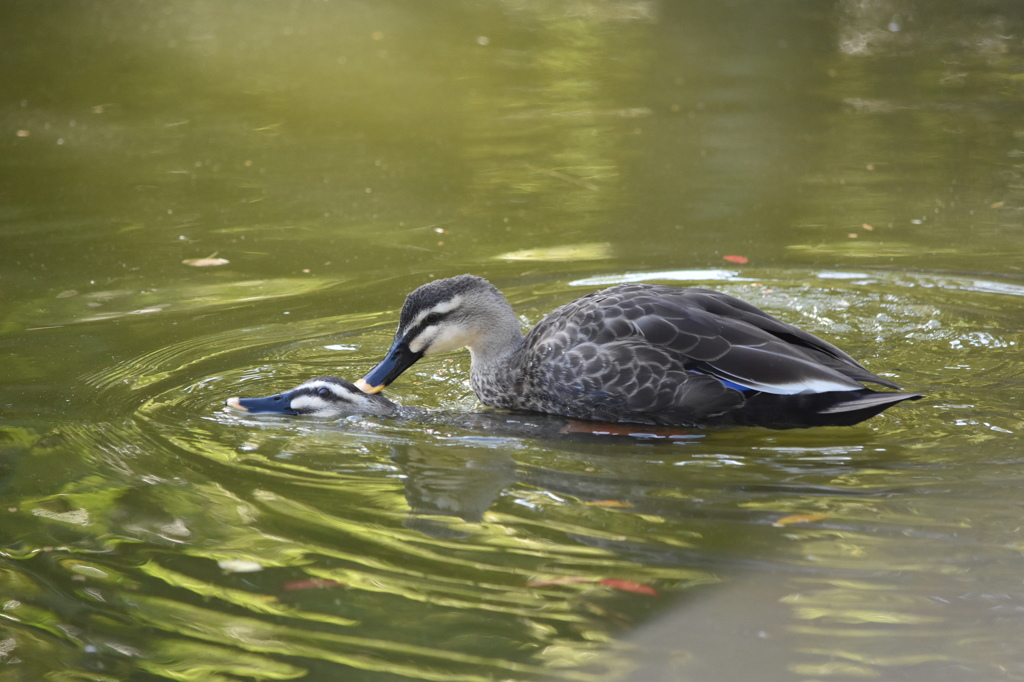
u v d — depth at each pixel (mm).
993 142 20453
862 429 10328
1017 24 29922
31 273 14625
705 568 7902
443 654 6984
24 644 7141
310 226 16688
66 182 18609
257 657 6988
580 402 10727
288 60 27250
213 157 20125
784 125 21938
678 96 24344
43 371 11734
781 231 16156
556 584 7758
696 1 33406
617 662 6871
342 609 7484
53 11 31234
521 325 12859
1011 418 10352
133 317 13266
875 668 6715
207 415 10828
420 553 8211
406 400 11594
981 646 6898
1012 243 15352
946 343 12250
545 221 16875
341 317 13367
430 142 21266
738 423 10469
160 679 6777
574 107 23609
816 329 12742
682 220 16766
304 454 10039
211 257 15352
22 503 9008
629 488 9227
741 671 6727
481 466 9758
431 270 14883
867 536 8266
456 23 31312
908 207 17031
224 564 8078
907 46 28141
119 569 8023
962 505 8711
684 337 10359
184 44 28516
